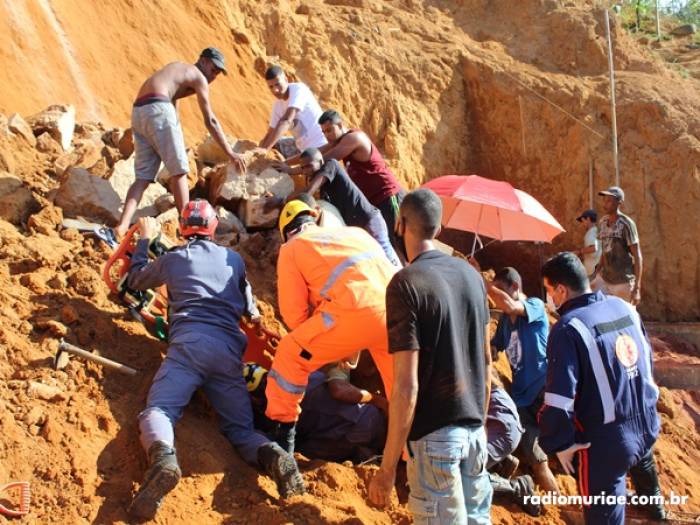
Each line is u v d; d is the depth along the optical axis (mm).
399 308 4043
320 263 4836
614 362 4711
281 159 8062
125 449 4664
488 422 5555
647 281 13758
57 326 5098
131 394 5023
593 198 14156
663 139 14148
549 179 14453
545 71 15078
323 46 13484
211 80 6730
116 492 4391
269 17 13219
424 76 14438
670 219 13859
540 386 6133
